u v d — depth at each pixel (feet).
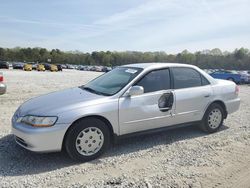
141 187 10.48
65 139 12.52
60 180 10.96
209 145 15.52
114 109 13.56
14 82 56.34
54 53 381.60
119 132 13.97
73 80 73.00
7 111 23.39
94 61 381.40
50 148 12.15
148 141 16.12
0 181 10.71
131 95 14.23
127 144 15.55
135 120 14.32
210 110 17.60
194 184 10.78
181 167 12.43
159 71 15.75
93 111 12.93
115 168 12.26
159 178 11.26
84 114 12.67
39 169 11.96
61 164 12.57
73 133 12.52
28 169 11.93
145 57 336.49
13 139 15.70
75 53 403.54
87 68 255.50
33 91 39.99
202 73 17.80
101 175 11.51
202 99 17.03
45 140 11.96
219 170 12.15
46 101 13.76
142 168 12.28
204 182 10.97
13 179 10.93
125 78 15.28
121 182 10.87
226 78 84.17
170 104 15.64
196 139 16.65
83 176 11.38
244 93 47.03
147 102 14.67
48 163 12.63
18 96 33.14
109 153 14.12
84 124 12.74
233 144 15.79
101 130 13.26
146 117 14.67
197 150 14.70
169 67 16.29
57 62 377.50
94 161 13.03
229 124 20.51
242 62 262.26
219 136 17.35
